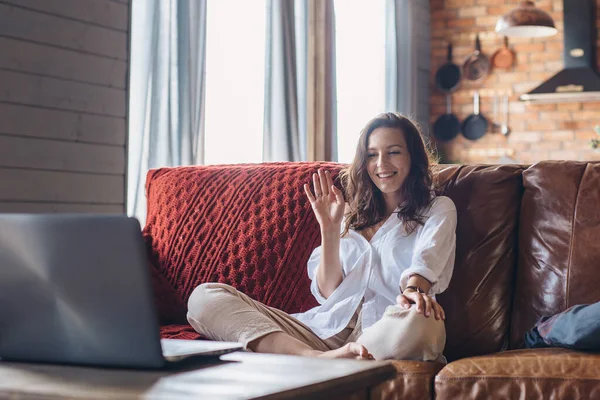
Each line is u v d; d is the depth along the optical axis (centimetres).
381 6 606
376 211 224
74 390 98
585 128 632
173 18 368
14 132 292
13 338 122
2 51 288
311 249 238
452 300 219
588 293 205
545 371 165
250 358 125
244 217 248
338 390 106
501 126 655
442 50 673
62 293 116
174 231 260
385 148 219
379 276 215
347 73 576
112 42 331
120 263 111
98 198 325
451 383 169
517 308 218
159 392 96
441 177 232
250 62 464
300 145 477
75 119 315
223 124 446
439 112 672
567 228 213
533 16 547
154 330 112
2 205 288
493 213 223
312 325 215
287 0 456
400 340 186
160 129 358
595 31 631
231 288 203
